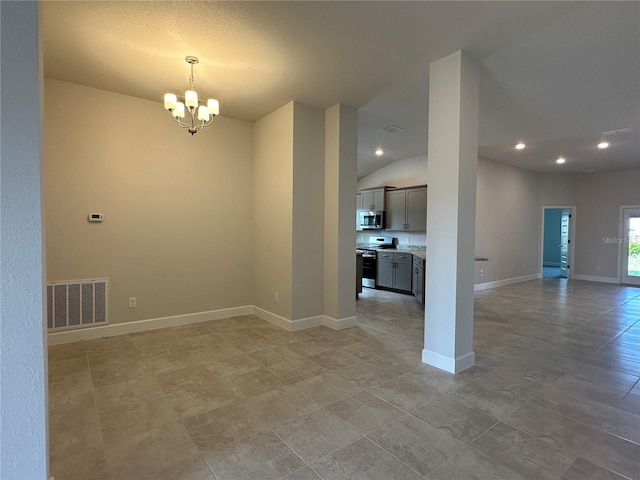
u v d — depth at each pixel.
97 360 3.24
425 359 3.21
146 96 4.01
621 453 1.94
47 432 1.44
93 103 3.80
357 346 3.68
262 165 4.73
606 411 2.40
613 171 8.20
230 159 4.76
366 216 7.82
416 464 1.84
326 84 3.62
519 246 8.33
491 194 7.43
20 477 1.39
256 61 3.12
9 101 1.33
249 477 1.74
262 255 4.75
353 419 2.27
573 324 4.64
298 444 2.01
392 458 1.89
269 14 2.43
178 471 1.78
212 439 2.05
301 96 3.97
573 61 3.06
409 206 7.04
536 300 6.22
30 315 1.38
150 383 2.78
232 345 3.69
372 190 7.75
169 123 4.28
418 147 6.35
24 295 1.37
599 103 4.04
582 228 8.64
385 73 3.34
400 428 2.17
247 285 4.96
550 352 3.55
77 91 3.70
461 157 2.91
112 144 3.92
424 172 7.00
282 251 4.36
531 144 5.91
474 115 3.02
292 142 4.16
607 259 8.30
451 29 2.59
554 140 5.64
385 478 1.74
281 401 2.51
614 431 2.16
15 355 1.36
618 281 8.13
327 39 2.74
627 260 8.03
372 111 4.44
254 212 4.93
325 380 2.85
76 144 3.72
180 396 2.57
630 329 4.41
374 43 2.79
